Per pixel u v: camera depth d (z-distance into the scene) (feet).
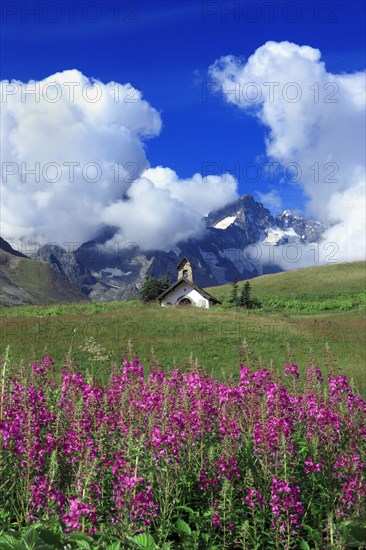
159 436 23.73
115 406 29.37
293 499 23.50
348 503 23.56
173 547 22.00
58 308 199.31
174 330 146.30
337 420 28.02
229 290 425.69
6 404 23.67
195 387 30.66
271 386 28.30
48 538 17.69
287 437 25.50
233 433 27.14
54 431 26.12
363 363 117.80
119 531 19.99
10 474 22.48
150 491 20.62
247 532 22.94
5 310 193.36
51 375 39.83
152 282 302.45
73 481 22.44
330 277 453.58
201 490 25.52
